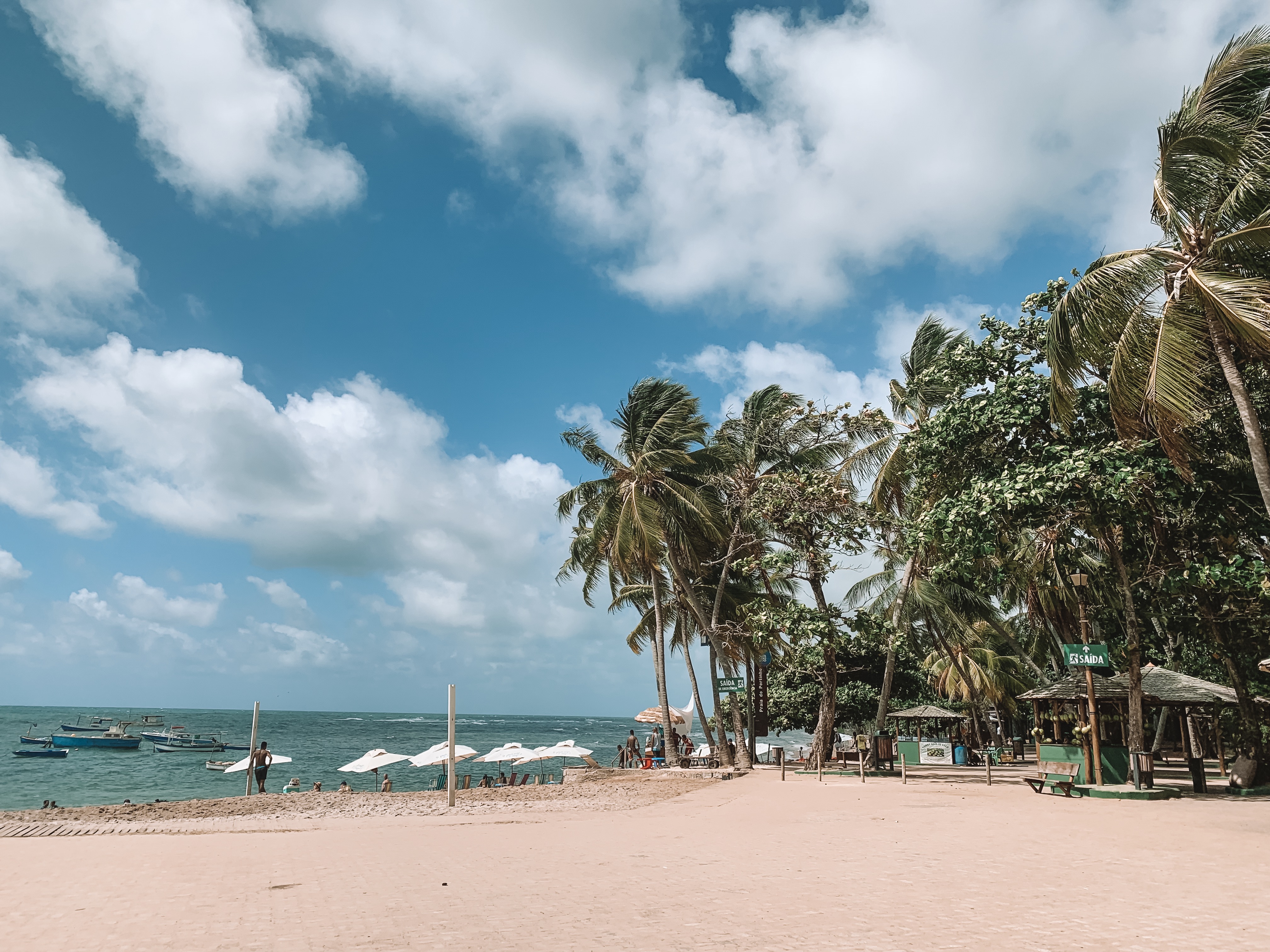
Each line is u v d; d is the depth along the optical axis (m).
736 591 34.47
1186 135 13.66
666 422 30.83
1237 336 13.49
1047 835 11.35
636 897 7.43
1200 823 12.34
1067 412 15.97
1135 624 18.61
